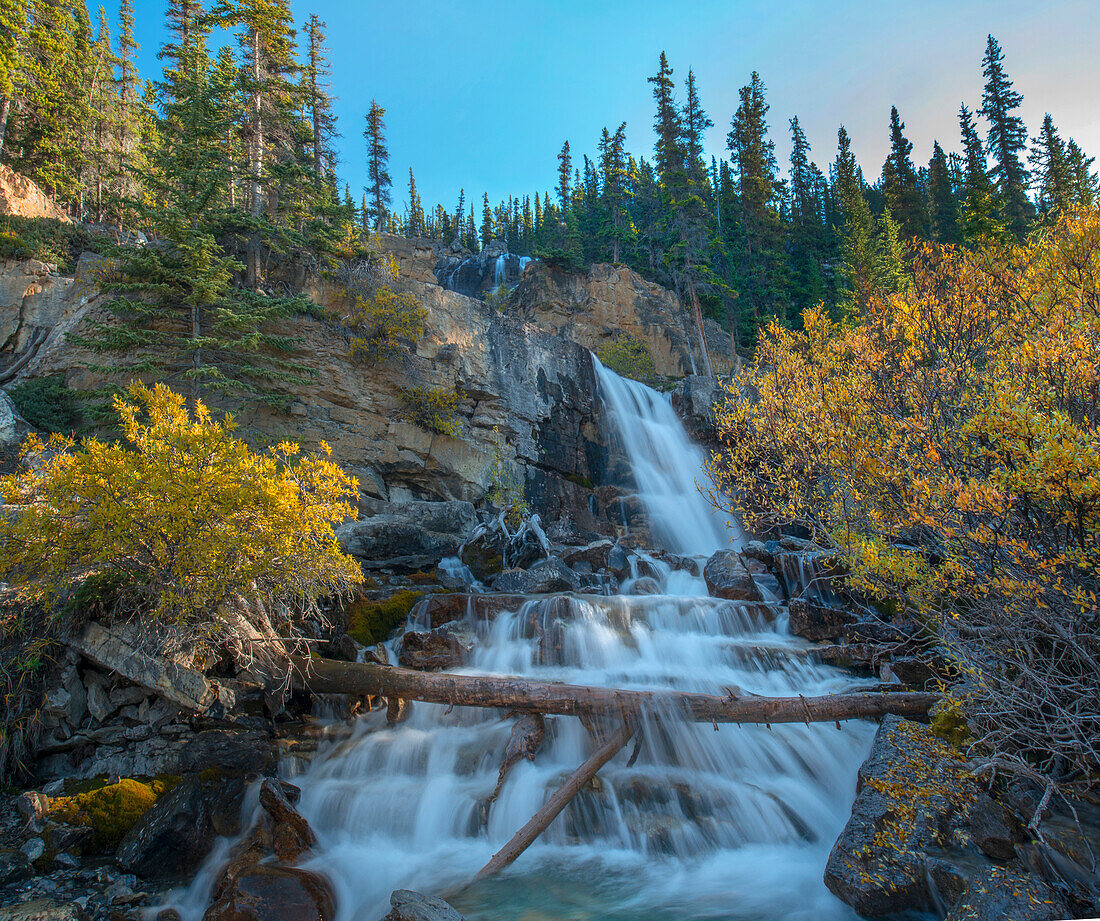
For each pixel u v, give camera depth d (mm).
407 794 7957
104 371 16641
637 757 8398
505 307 45312
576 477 24625
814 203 63781
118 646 7996
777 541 18562
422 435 20359
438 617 12180
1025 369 8391
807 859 7176
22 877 6316
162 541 7820
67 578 7934
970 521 7281
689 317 45250
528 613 11938
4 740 7539
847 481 9922
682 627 12352
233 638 8336
